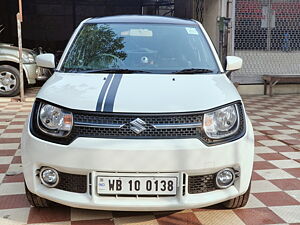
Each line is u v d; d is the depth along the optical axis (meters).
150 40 3.70
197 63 3.50
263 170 4.09
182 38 3.76
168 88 2.85
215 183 2.67
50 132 2.65
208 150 2.57
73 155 2.55
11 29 15.40
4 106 7.74
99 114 2.57
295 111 7.58
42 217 2.95
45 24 15.69
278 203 3.25
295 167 4.20
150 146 2.50
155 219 2.94
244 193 2.86
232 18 9.32
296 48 9.95
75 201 2.59
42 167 2.68
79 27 3.94
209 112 2.65
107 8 15.98
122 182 2.54
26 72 8.62
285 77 9.32
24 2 15.31
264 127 6.18
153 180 2.54
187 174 2.56
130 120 2.56
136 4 15.96
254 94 9.91
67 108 2.64
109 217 2.96
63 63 3.52
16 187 3.52
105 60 3.47
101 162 2.51
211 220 2.93
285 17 9.73
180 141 2.55
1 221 2.88
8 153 4.57
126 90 2.79
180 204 2.56
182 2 10.20
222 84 3.08
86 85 2.93
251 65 9.80
